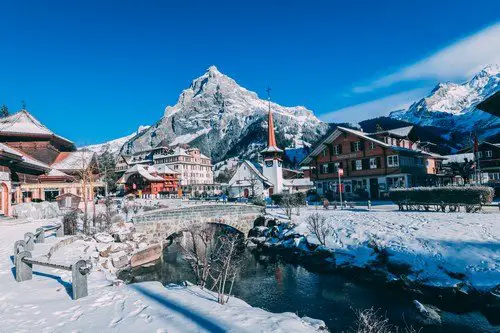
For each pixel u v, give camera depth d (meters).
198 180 133.62
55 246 18.22
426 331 14.45
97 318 8.21
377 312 16.61
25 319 8.23
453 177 61.50
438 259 19.80
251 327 7.45
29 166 43.91
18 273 11.95
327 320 16.12
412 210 32.62
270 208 45.09
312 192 66.81
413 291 18.42
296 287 21.23
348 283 21.19
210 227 33.22
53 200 49.41
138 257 26.72
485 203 28.41
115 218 34.03
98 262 19.30
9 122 57.03
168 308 8.90
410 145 60.06
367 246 24.27
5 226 29.09
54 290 10.82
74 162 57.34
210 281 22.61
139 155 155.00
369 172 52.59
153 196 80.25
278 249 30.81
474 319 15.29
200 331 7.22
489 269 17.52
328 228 29.50
